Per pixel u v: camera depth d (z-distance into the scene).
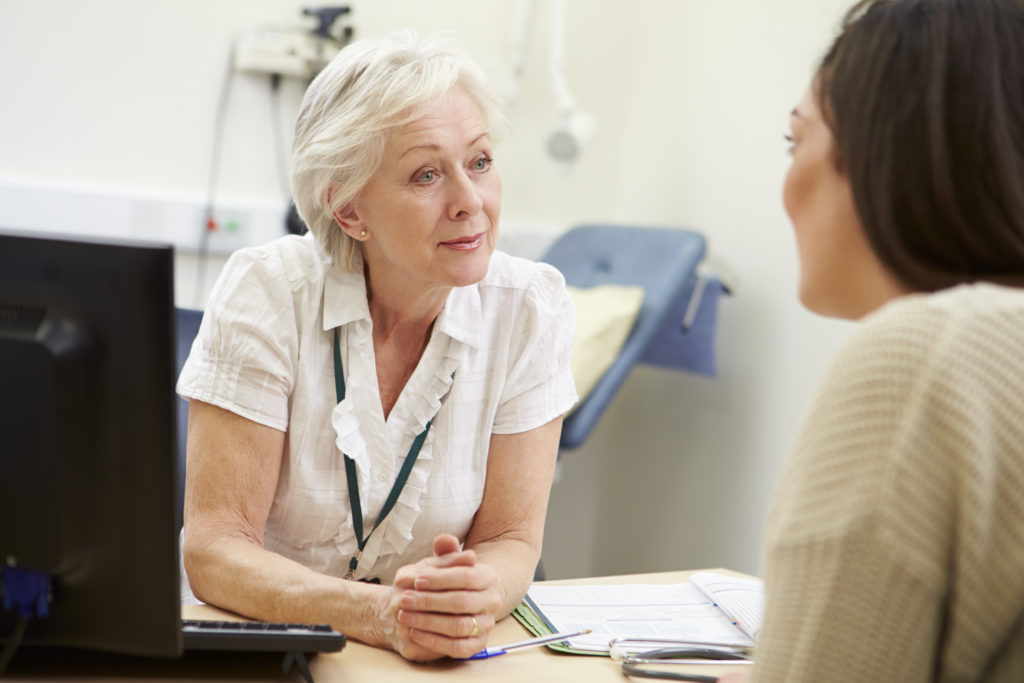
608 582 1.32
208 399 1.22
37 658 0.92
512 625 1.16
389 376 1.34
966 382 0.61
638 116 3.05
